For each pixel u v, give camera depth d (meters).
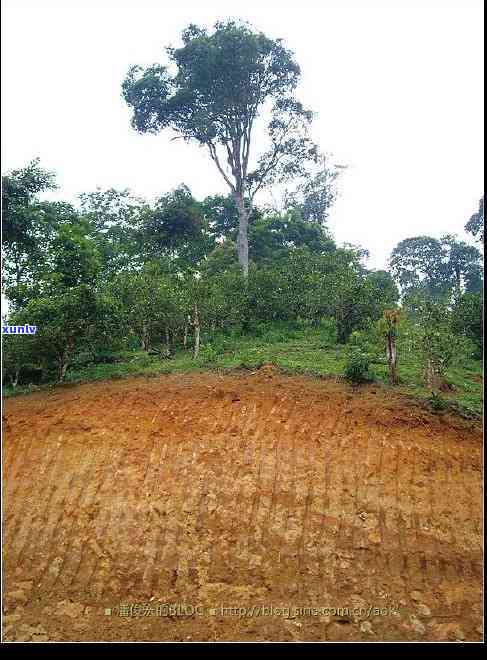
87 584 7.74
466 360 13.42
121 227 26.05
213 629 7.06
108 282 16.52
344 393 9.81
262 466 8.64
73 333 11.74
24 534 8.41
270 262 26.34
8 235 13.48
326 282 16.31
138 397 10.20
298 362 12.02
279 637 6.90
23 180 13.72
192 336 16.05
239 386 10.23
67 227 14.94
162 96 24.39
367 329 14.70
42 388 11.56
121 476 8.88
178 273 20.03
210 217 30.16
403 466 8.44
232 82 23.53
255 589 7.41
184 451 9.04
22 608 7.55
